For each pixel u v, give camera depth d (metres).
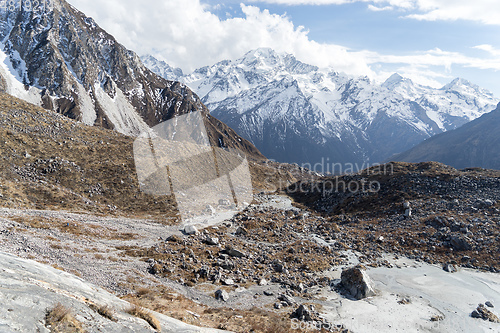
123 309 10.94
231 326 21.44
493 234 54.31
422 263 50.16
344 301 35.59
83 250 32.59
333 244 56.66
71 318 8.02
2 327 6.36
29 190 53.91
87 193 59.44
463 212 63.72
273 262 42.69
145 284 28.17
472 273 46.41
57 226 38.56
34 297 8.17
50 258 27.81
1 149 62.12
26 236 31.28
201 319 21.72
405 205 72.12
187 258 37.28
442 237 56.34
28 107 85.31
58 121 85.38
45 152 68.00
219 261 38.50
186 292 29.50
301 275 41.47
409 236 58.97
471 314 34.28
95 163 70.06
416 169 94.62
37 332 6.84
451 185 77.44
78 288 10.83
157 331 10.59
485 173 83.75
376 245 57.12
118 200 58.97
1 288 7.92
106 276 27.41
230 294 31.45
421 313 33.75
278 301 31.97
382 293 38.56
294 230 62.19
